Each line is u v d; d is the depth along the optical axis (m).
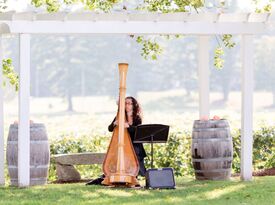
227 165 15.57
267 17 14.85
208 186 14.18
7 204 11.78
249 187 13.73
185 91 136.25
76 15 14.09
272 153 18.44
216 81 131.62
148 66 135.50
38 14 13.98
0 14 14.00
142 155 14.70
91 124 48.31
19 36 14.14
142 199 12.31
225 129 15.59
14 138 14.84
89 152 18.05
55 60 139.88
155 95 131.50
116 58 137.88
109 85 137.62
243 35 14.97
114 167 14.08
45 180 15.11
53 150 17.97
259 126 18.77
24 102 14.16
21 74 14.14
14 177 14.91
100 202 11.89
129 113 14.44
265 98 123.81
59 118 69.75
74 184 15.04
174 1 17.55
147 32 14.44
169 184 13.80
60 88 138.75
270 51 134.12
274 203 11.82
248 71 14.99
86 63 138.50
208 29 14.73
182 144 18.05
